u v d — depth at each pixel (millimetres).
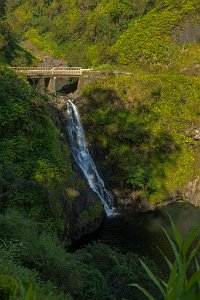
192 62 42375
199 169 34969
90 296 13094
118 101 37031
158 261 22750
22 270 9828
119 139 35031
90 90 37812
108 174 34156
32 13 76312
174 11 47250
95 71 40438
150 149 34812
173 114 36719
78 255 15648
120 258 16203
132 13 55094
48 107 31125
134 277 14688
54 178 24094
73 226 25375
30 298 3312
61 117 33344
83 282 13391
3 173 20766
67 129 33625
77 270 13320
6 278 7648
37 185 22344
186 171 34812
